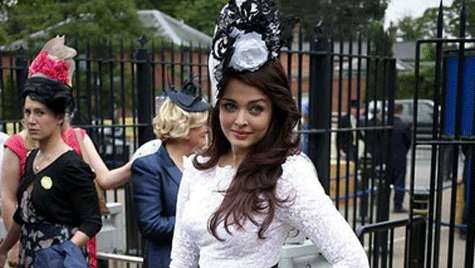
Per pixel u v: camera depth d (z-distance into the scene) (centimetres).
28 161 264
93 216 257
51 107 251
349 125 524
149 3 2559
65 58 263
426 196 320
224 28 162
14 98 506
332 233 157
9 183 282
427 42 310
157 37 1853
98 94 550
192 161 179
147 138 526
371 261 459
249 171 159
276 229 159
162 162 262
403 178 838
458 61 306
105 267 337
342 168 675
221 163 173
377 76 530
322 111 484
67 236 254
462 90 309
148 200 257
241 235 158
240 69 158
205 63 572
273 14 161
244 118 160
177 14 2473
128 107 889
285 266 253
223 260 162
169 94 270
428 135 475
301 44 482
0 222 329
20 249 266
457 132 312
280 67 162
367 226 306
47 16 1590
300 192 157
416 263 319
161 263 256
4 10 1464
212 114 174
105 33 1683
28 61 491
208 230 163
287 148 160
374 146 541
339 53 503
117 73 868
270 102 160
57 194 252
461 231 595
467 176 381
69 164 252
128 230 496
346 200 521
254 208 156
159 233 254
